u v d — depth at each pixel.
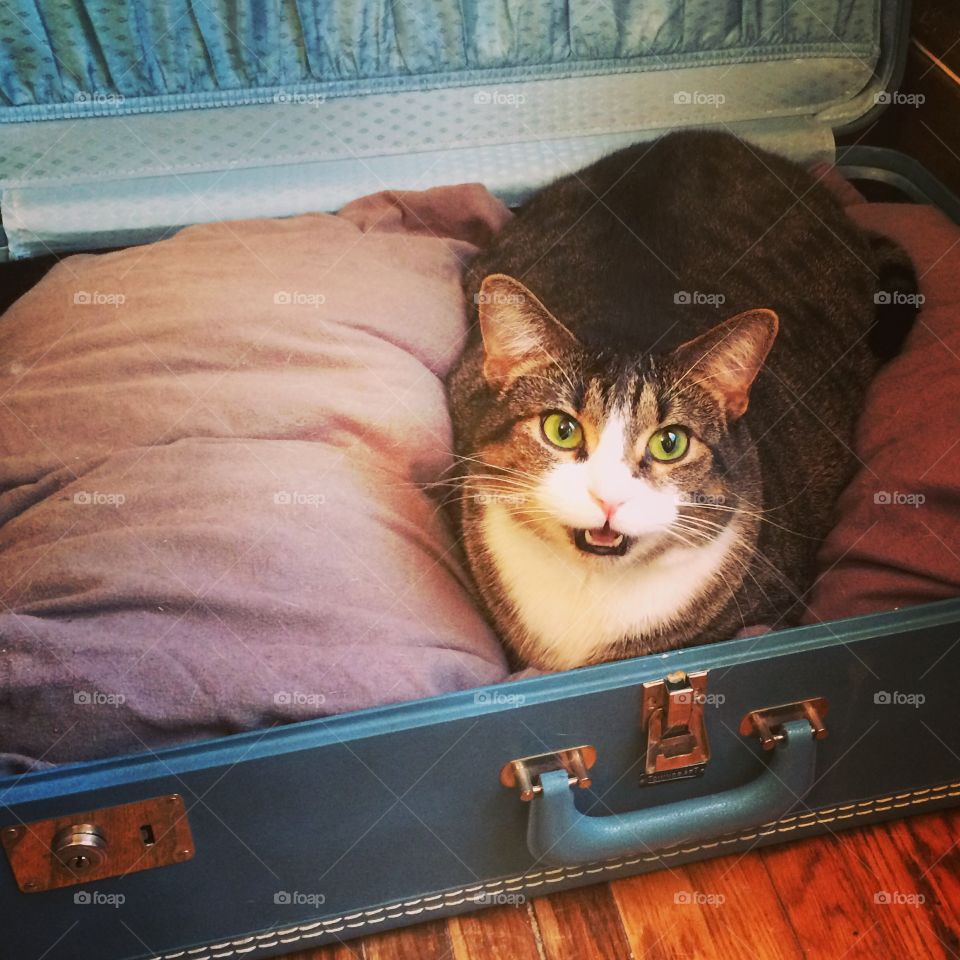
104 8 1.13
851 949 0.98
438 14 1.19
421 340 1.10
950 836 1.06
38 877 0.84
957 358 1.05
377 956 0.99
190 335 1.04
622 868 1.02
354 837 0.90
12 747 0.83
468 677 0.92
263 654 0.86
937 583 0.94
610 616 0.98
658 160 1.19
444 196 1.21
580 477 0.95
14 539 0.93
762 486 0.99
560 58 1.24
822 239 1.15
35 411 1.00
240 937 0.96
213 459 0.95
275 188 1.20
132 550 0.89
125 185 1.18
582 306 1.05
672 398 0.95
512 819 0.94
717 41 1.25
